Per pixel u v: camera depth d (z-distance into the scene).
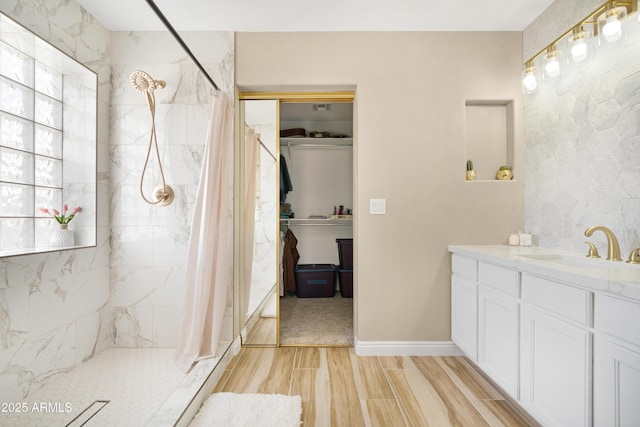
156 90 2.53
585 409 1.26
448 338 2.53
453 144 2.52
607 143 1.81
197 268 2.26
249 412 1.74
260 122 2.81
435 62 2.52
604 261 1.68
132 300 2.54
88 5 2.21
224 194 2.37
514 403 1.87
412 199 2.52
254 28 2.50
